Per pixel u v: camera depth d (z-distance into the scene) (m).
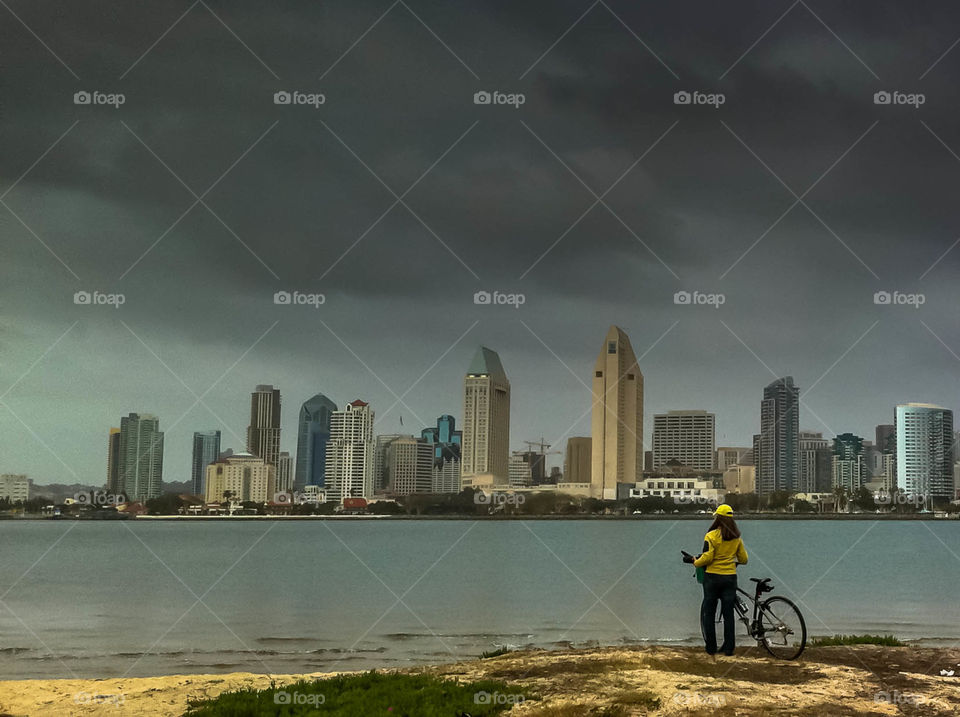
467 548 155.88
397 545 172.25
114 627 46.88
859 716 14.04
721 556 18.45
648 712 14.23
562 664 17.75
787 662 17.75
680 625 46.16
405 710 14.48
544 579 82.69
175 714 15.97
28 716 16.11
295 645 39.03
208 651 37.31
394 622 48.22
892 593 65.75
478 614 52.16
